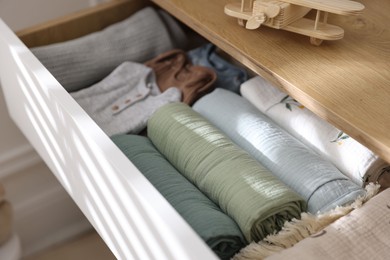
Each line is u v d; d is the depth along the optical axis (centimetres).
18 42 99
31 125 108
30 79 95
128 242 79
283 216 83
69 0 137
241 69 118
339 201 84
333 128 94
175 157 93
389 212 78
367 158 88
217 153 88
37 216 153
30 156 145
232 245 82
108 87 112
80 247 155
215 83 114
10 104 118
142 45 121
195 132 92
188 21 103
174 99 109
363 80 85
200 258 61
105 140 76
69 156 91
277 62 90
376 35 96
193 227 81
